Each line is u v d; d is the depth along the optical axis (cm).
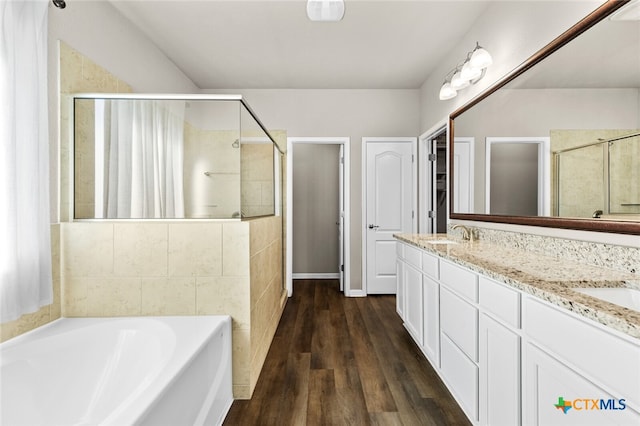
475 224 257
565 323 96
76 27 199
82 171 195
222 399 172
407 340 267
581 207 152
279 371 217
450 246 218
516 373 120
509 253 185
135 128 197
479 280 149
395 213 411
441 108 333
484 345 144
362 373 213
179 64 339
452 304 179
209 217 197
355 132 410
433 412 172
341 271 434
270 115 408
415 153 407
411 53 314
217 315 191
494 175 229
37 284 158
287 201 409
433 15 252
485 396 144
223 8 243
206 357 153
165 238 191
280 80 382
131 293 191
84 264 189
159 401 106
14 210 145
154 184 196
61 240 188
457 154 290
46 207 165
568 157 160
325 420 167
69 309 189
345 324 305
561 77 164
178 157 197
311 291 433
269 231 269
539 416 108
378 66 344
